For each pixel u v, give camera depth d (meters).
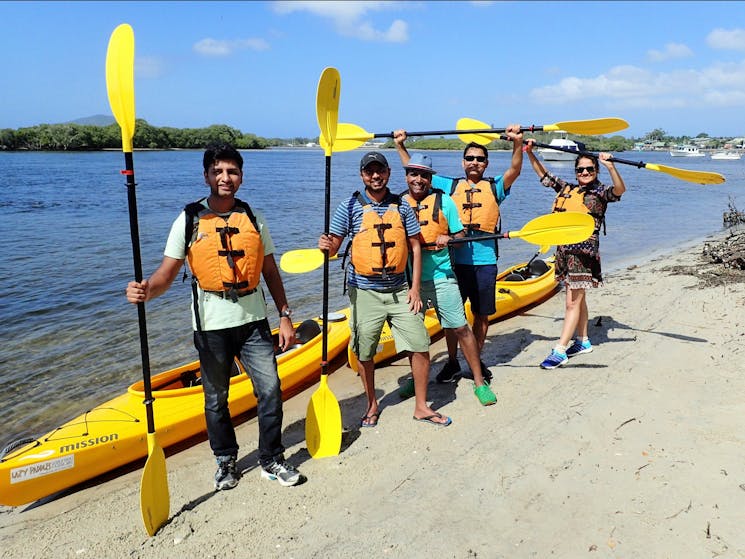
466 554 2.68
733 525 2.73
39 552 2.91
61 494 3.65
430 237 3.96
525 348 5.69
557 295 8.31
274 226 15.84
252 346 3.14
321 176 39.94
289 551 2.76
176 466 3.84
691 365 4.78
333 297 8.49
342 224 3.69
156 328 7.11
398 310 3.75
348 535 2.86
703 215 20.20
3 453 3.58
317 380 5.36
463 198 4.40
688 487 3.06
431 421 4.00
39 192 23.69
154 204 20.31
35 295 8.55
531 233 4.20
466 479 3.30
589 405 4.14
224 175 2.89
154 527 2.94
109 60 2.69
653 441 3.57
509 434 3.80
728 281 7.70
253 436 4.24
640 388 4.39
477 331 4.58
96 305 8.08
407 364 5.79
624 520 2.85
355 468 3.48
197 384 4.62
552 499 3.06
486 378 4.75
